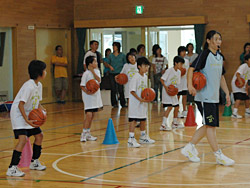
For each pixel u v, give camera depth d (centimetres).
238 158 677
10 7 1499
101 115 1272
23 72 1562
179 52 1147
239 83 1141
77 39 1766
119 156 707
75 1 1761
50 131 989
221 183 532
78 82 1781
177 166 628
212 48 639
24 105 594
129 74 1052
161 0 1648
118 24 1683
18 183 550
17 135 590
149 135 910
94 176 576
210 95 629
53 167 635
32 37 1589
